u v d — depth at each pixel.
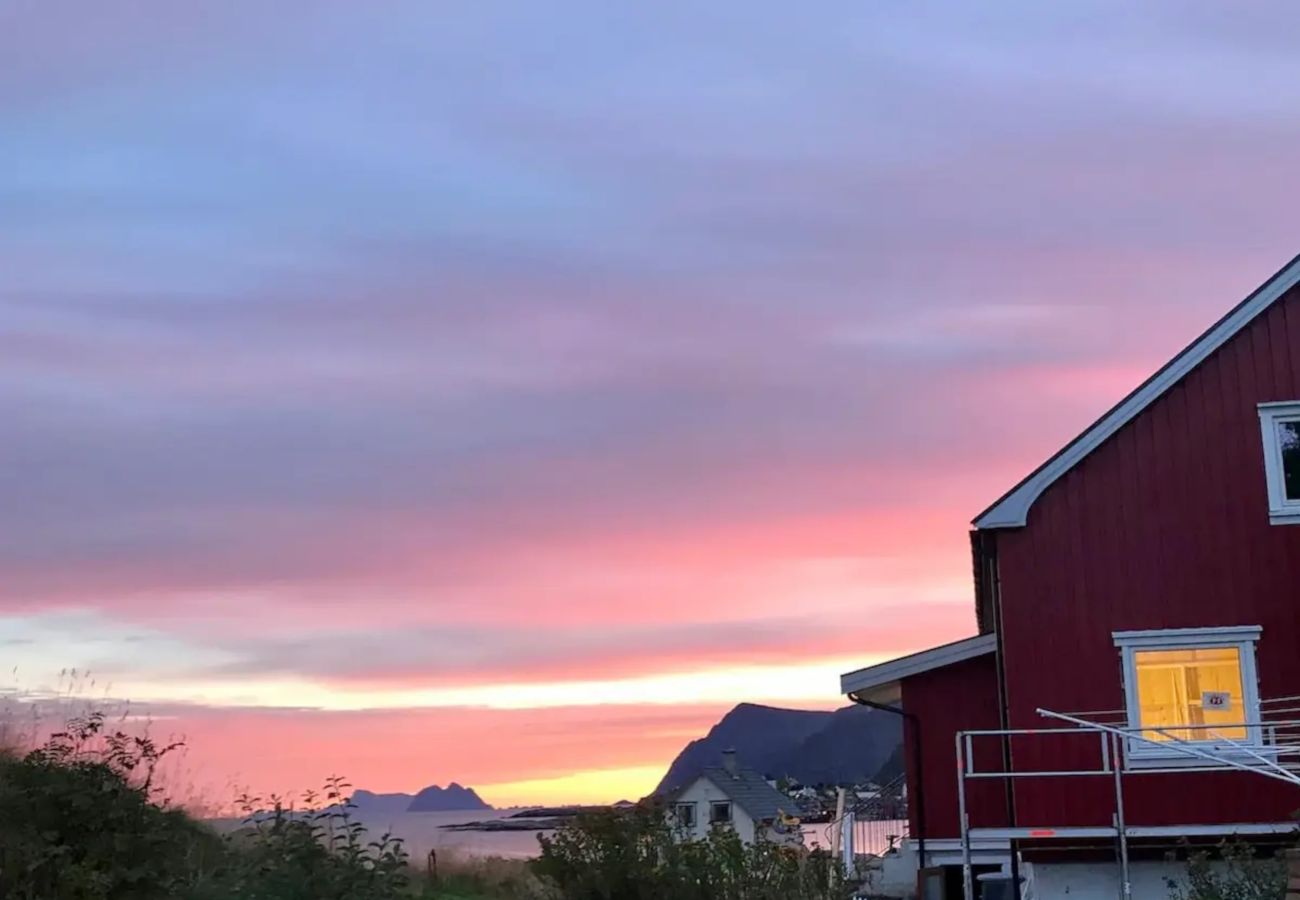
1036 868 20.09
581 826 17.25
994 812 23.48
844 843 29.00
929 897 23.47
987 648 23.73
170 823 13.34
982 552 22.02
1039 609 20.67
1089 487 20.92
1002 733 18.58
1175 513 20.62
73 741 13.34
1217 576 20.36
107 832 12.60
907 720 24.19
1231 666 20.12
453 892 20.77
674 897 16.61
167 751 13.77
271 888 13.01
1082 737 20.20
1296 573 20.17
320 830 13.77
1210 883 17.11
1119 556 20.64
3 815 12.16
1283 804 19.42
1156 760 19.81
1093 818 19.94
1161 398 20.97
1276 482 20.50
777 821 18.41
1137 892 19.80
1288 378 20.70
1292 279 20.81
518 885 21.31
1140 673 20.30
